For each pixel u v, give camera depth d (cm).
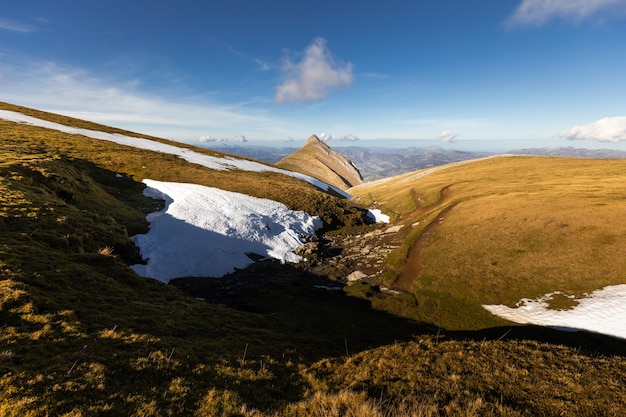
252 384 1327
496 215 4994
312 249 4928
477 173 11281
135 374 1248
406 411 1077
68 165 5597
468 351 1648
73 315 1648
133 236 4009
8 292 1630
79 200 4272
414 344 1769
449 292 3431
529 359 1544
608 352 2297
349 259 4756
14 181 3612
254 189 7150
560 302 2947
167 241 4091
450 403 1141
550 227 4162
